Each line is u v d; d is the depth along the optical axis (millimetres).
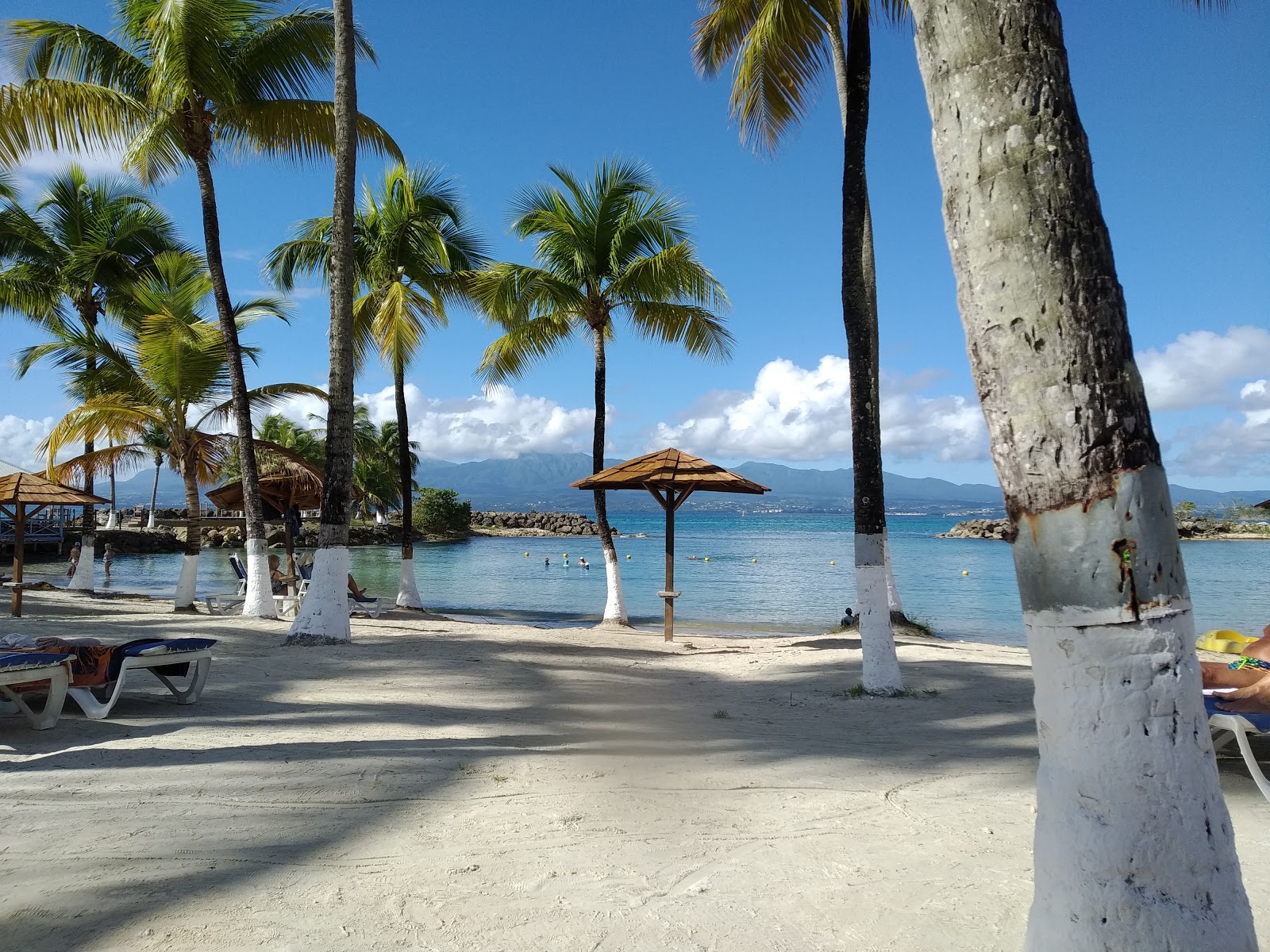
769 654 11258
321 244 17328
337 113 11039
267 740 5145
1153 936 1783
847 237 8539
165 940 2590
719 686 8086
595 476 13180
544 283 16188
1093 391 1924
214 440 16000
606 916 2811
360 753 4832
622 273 16391
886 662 7582
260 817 3723
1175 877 1809
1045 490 1967
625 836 3559
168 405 16062
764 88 11281
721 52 11797
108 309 21719
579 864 3248
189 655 6172
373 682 7477
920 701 7273
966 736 5734
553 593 27766
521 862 3252
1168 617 1872
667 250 15516
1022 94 2047
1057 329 1954
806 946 2627
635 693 7426
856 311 8320
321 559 10352
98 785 4156
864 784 4445
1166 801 1831
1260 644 6172
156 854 3289
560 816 3783
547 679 7965
